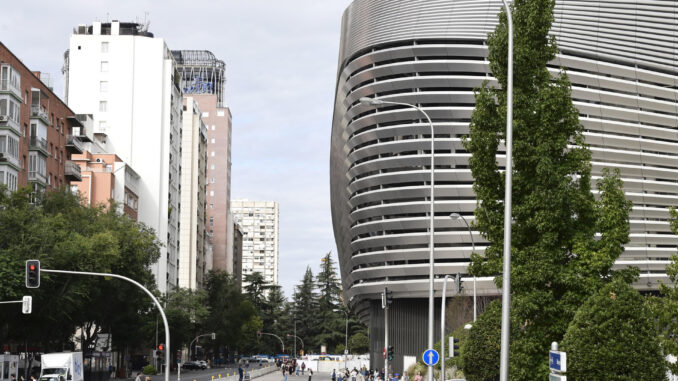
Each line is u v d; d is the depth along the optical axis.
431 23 96.44
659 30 94.81
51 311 59.75
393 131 98.38
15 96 73.75
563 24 94.31
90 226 67.44
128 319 86.06
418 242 97.50
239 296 155.25
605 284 26.31
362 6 103.56
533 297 26.36
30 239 56.91
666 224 97.31
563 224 26.77
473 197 96.31
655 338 25.72
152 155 131.00
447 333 88.00
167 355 42.41
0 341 61.53
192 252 159.00
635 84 96.50
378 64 100.81
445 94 96.12
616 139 96.44
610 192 27.75
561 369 20.36
